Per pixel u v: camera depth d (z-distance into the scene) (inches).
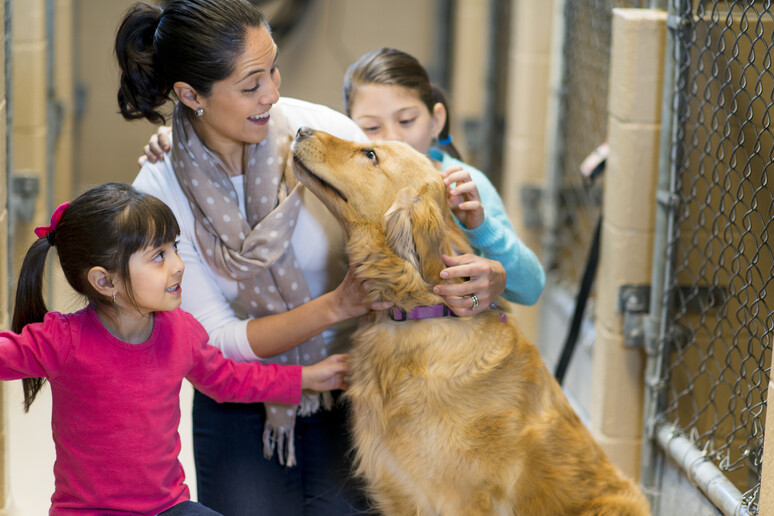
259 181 82.4
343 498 92.7
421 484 83.2
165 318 77.0
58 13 184.9
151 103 81.0
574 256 166.1
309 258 87.8
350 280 82.5
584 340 141.9
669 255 104.6
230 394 82.0
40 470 123.6
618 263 111.4
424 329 83.0
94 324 73.1
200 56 74.3
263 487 88.9
